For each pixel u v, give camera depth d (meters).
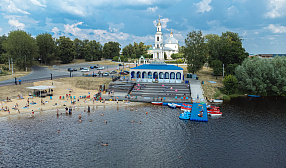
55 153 44.22
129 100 83.06
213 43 130.62
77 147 46.78
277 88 95.69
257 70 96.50
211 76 125.19
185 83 99.81
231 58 117.56
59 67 159.88
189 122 61.91
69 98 85.00
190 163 41.34
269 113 70.94
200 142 49.81
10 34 145.12
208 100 85.00
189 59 123.81
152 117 65.44
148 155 44.06
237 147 47.66
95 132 54.31
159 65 111.00
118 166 40.09
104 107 75.31
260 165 41.03
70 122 60.75
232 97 93.88
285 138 52.12
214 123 61.38
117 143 48.84
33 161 41.28
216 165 40.84
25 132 53.56
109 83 101.88
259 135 53.72
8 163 40.44
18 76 114.38
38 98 82.94
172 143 49.19
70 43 192.88
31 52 145.00
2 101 76.50
